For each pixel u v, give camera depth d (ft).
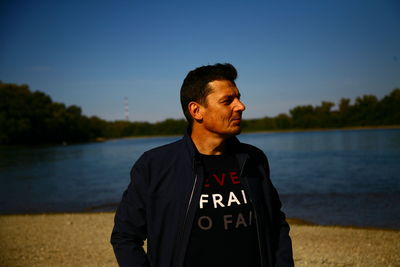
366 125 439.22
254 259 4.87
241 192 5.05
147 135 579.48
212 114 5.19
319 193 44.01
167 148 5.27
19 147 281.95
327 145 165.68
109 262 18.66
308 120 491.31
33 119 296.10
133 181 5.06
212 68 5.39
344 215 31.17
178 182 4.90
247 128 541.34
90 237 24.48
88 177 74.69
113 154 173.58
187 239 4.61
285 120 515.50
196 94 5.32
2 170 95.96
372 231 25.00
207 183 4.96
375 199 38.75
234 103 5.26
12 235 25.58
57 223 29.89
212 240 4.66
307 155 113.60
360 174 61.93
